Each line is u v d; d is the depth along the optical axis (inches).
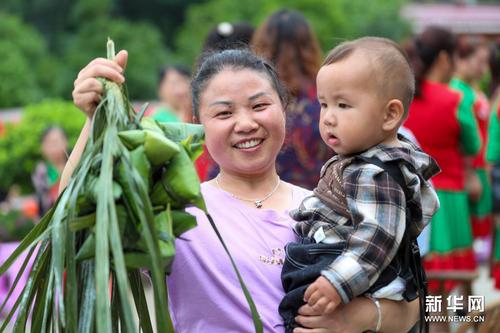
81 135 116.9
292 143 181.8
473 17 1024.2
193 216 106.7
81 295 107.4
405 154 117.9
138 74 983.6
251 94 122.8
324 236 118.3
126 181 101.1
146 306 112.7
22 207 386.0
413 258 120.8
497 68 302.5
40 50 1050.7
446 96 250.5
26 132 456.4
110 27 1053.8
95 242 99.0
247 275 119.4
